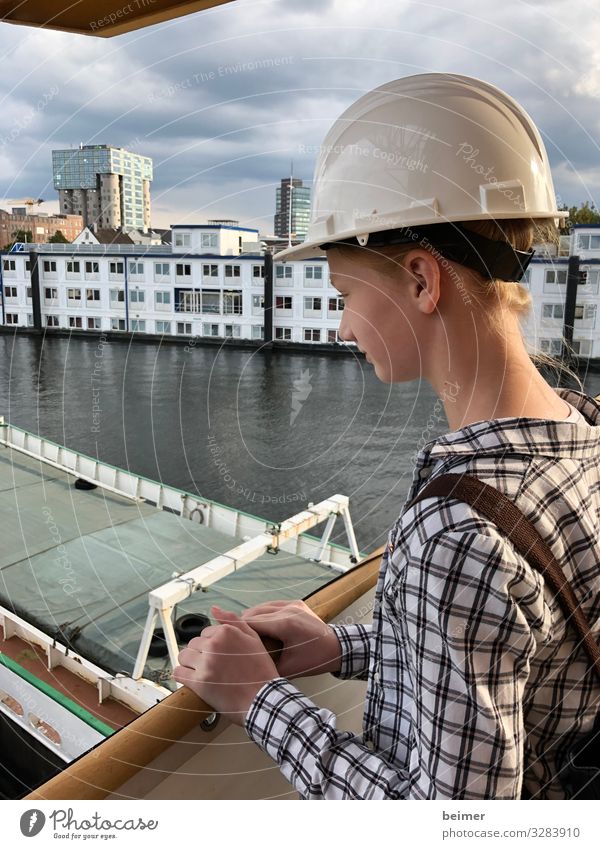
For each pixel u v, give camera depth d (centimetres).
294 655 72
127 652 184
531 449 45
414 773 47
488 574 40
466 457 45
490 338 50
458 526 42
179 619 197
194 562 271
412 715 53
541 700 47
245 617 75
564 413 52
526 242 53
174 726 62
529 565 42
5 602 213
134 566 259
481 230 49
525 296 54
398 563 46
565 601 44
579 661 47
